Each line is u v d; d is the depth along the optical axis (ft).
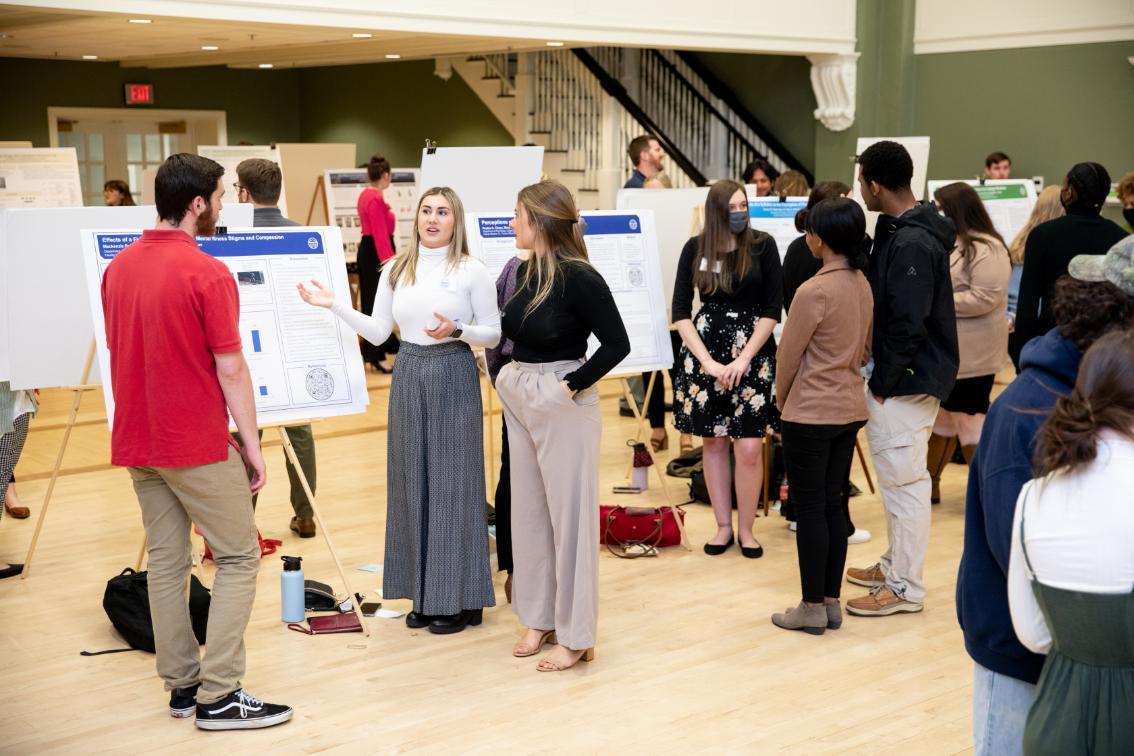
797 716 10.50
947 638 12.42
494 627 12.84
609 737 10.09
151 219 14.33
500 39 24.32
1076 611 5.50
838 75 30.01
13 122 43.39
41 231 13.69
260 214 15.11
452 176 16.66
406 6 21.90
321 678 11.40
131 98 45.88
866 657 11.89
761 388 14.83
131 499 18.30
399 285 12.39
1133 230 15.28
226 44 32.91
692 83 35.50
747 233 14.52
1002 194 25.23
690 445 20.97
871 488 18.43
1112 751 5.54
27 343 13.83
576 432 11.03
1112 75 27.37
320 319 13.00
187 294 9.36
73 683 11.33
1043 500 5.65
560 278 10.71
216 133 48.88
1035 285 13.89
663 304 15.88
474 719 10.46
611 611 13.26
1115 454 5.49
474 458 12.40
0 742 9.98
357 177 34.65
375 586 14.20
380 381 28.17
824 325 11.63
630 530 15.48
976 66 29.84
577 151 36.68
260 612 13.24
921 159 20.68
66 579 14.49
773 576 14.51
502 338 12.00
